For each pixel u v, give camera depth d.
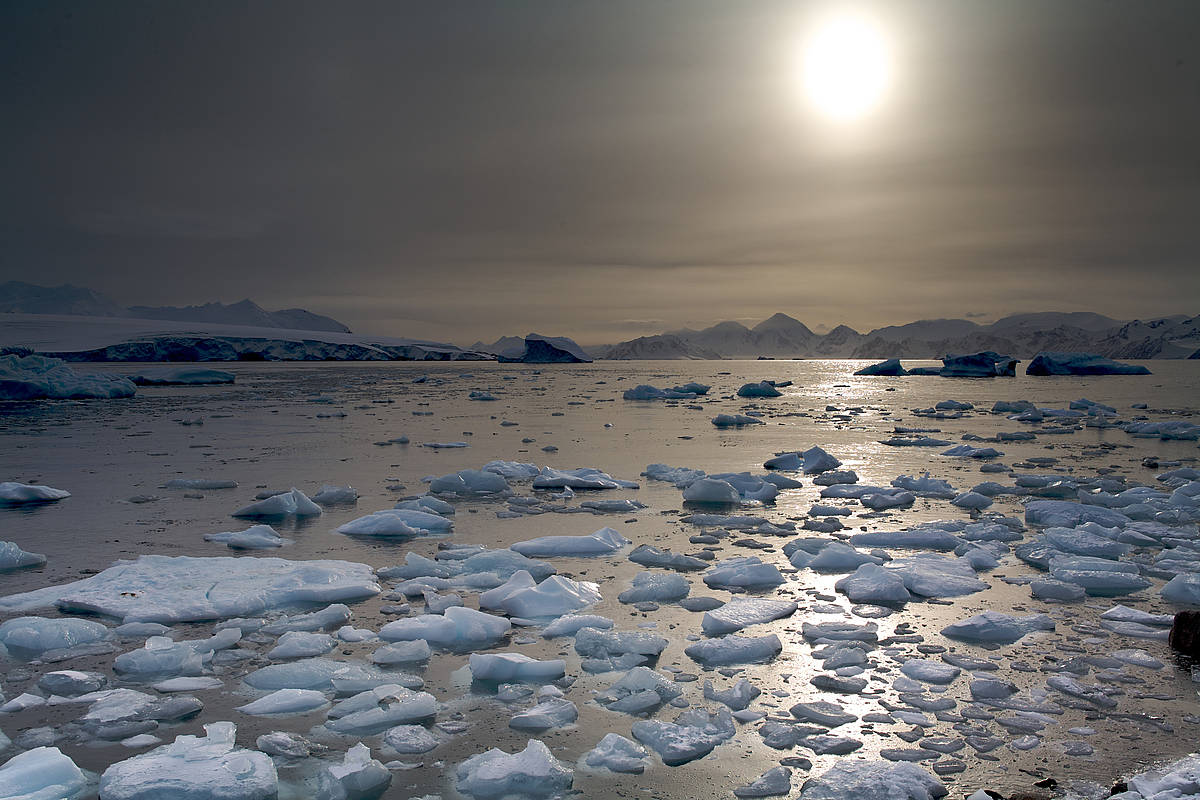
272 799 3.96
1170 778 3.89
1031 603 6.95
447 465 14.61
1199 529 9.44
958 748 4.45
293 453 16.22
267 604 6.83
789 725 4.70
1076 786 4.04
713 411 27.72
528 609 6.65
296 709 4.95
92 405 30.12
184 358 118.75
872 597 7.01
